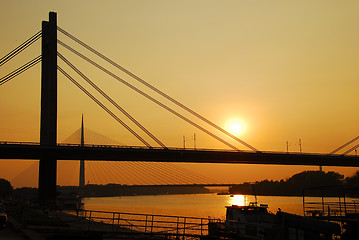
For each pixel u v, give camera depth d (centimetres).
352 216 3378
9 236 2984
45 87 9150
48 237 3266
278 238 2855
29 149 8544
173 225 6812
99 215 9375
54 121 9062
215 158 10344
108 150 9300
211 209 13325
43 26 9456
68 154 8919
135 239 3847
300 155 11150
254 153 10731
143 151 9700
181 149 10012
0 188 17375
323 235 2784
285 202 17462
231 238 3425
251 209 3431
